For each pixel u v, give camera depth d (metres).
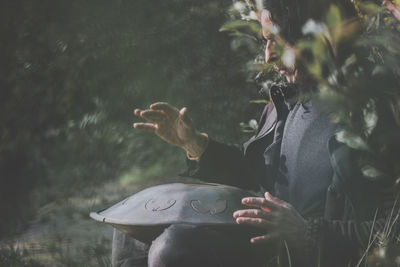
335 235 1.62
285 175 1.89
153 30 6.35
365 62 1.44
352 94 1.28
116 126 7.25
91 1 6.88
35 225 5.64
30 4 7.20
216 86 5.86
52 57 7.21
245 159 2.15
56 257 3.68
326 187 1.78
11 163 9.84
